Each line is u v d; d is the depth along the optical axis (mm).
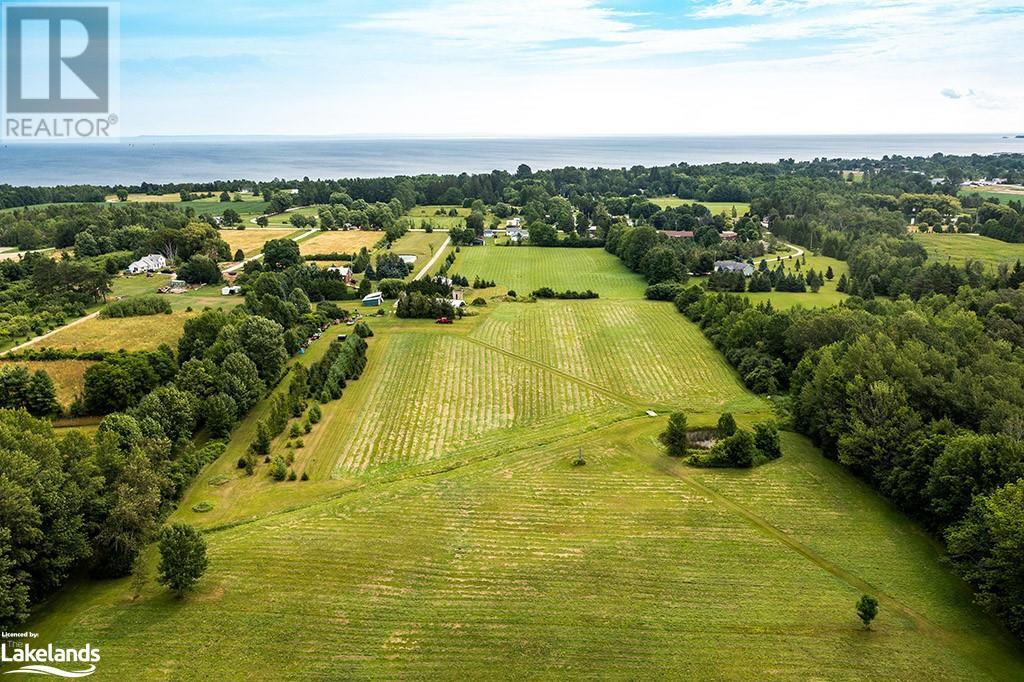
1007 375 61906
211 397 68688
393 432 71188
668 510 55312
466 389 83500
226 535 51406
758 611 42812
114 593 44344
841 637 40438
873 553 49312
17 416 51812
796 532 52094
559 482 60188
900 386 60531
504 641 39875
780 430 70812
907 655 38938
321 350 98625
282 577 45875
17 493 40875
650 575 46531
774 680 36969
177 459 60031
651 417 75250
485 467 63188
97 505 46312
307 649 39062
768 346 88812
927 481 51969
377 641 39781
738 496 57562
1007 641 40156
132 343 97375
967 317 83000
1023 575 39344
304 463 63938
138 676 36875
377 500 56781
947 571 47094
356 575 46219
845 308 92625
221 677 36875
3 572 38938
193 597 43719
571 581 45812
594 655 38781
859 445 58781
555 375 88438
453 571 46844
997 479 47000
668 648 39406
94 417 72688
